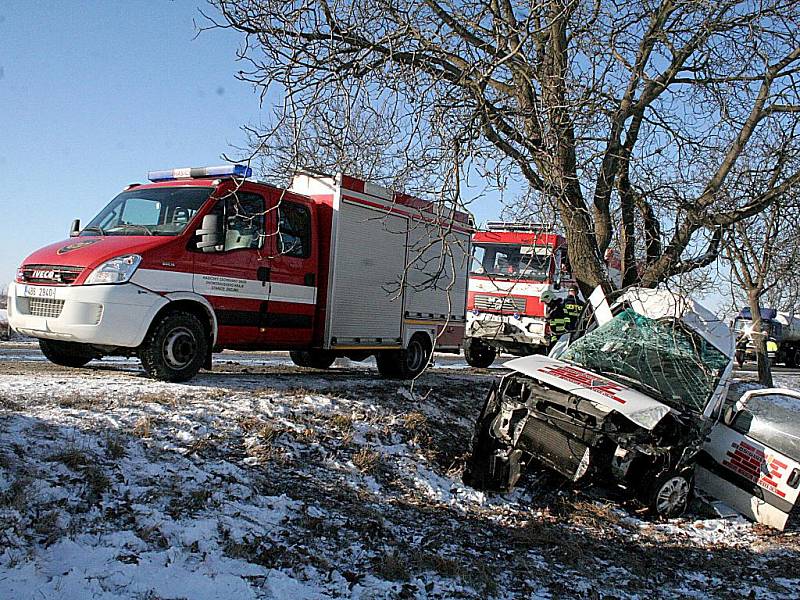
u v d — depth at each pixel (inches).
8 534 193.8
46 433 258.8
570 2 349.1
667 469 327.6
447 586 230.5
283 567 220.7
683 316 366.3
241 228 383.9
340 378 462.6
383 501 295.4
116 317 332.2
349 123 326.0
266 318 397.7
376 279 463.8
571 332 399.9
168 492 243.3
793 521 365.1
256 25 328.8
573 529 307.7
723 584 272.1
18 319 351.9
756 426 360.2
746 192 404.2
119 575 189.3
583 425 317.4
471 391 479.5
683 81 398.6
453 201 313.0
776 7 369.7
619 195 418.0
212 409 321.7
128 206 387.2
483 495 325.4
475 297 687.1
